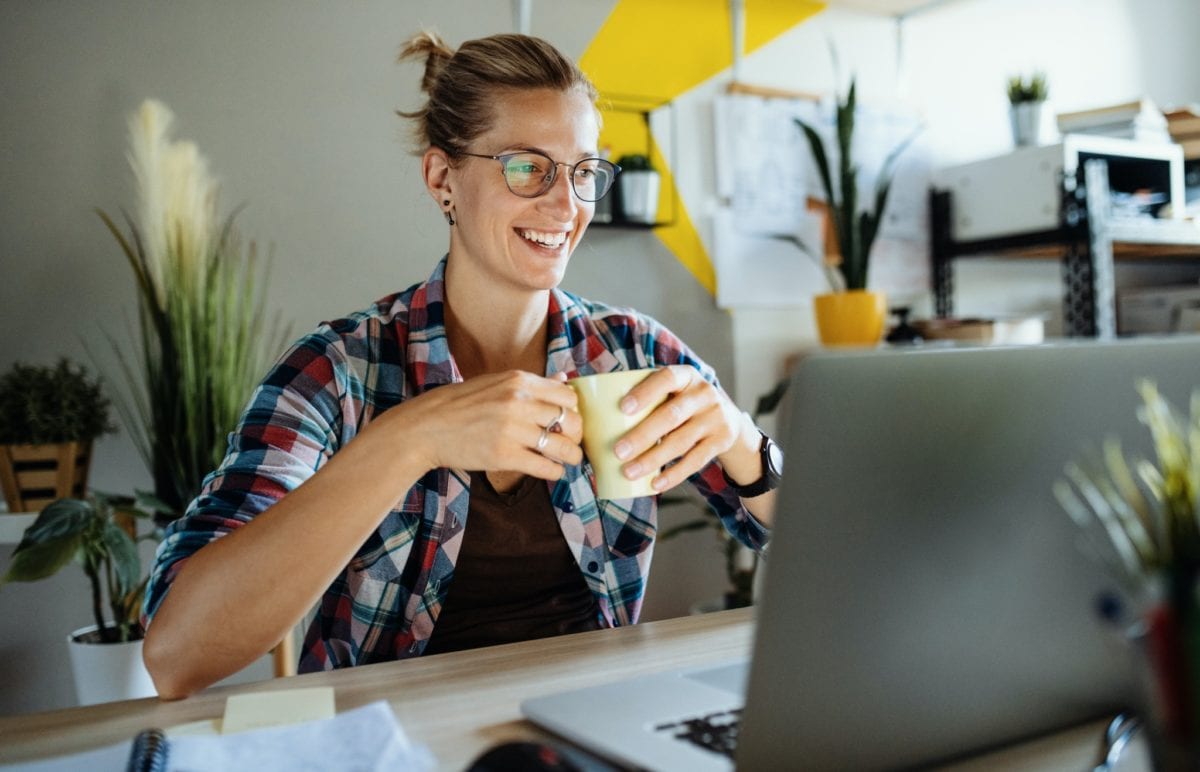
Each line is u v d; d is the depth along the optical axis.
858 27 2.79
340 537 0.76
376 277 2.20
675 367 0.79
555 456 0.76
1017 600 0.54
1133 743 0.56
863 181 2.75
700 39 2.53
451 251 1.18
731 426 0.82
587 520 1.11
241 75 2.07
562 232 1.10
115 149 1.97
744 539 1.18
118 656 1.70
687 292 2.53
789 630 0.48
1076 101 3.15
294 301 2.12
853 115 2.50
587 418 0.76
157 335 1.96
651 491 0.79
